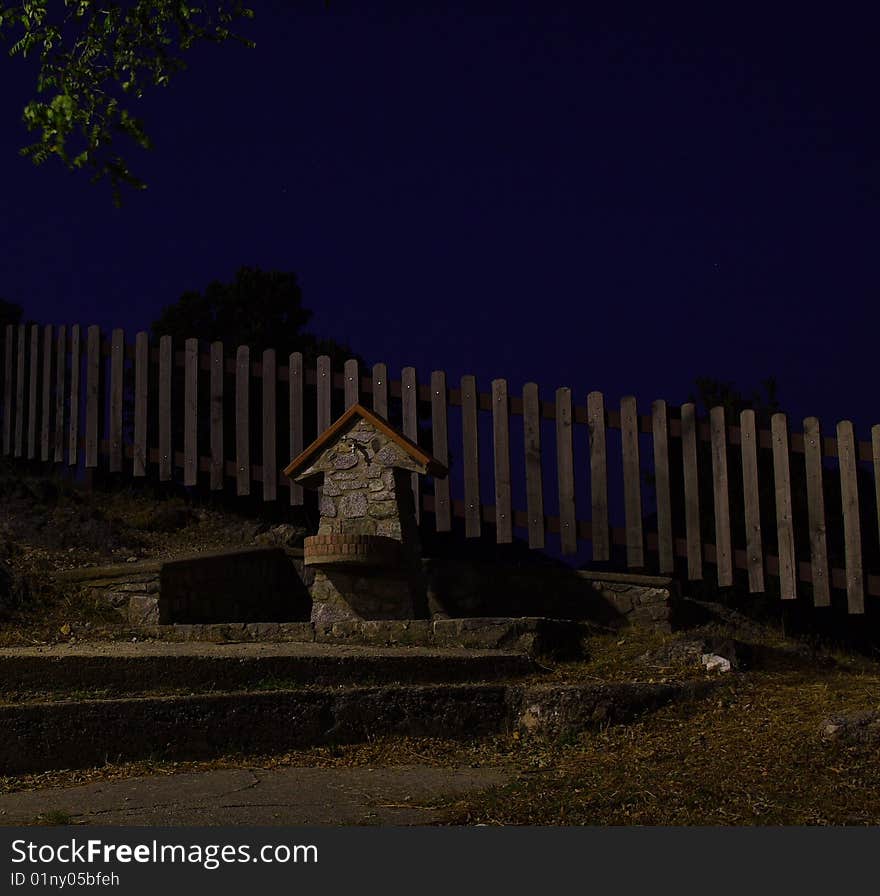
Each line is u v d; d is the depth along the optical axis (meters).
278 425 15.17
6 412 15.02
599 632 11.52
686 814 6.00
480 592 12.45
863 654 12.65
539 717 8.59
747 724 8.18
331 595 11.44
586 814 6.07
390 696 8.57
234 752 8.09
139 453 14.11
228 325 17.22
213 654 8.88
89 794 6.94
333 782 7.21
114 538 13.42
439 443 13.03
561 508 12.56
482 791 6.72
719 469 12.26
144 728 7.98
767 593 13.24
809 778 6.70
